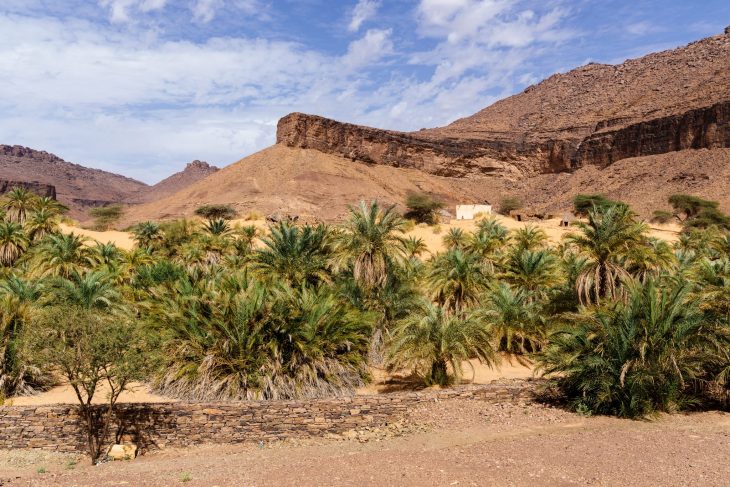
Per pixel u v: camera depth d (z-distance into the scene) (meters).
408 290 23.84
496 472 9.22
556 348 15.36
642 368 13.34
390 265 23.86
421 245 50.12
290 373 17.98
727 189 125.62
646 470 9.04
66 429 13.65
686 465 9.22
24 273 32.41
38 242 42.09
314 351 18.09
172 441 13.83
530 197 197.00
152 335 17.12
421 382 20.09
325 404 14.37
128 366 13.48
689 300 15.10
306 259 23.00
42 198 50.62
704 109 159.88
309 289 20.92
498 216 95.94
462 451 10.70
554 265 29.62
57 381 19.75
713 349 13.77
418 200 102.62
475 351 18.97
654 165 163.88
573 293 25.91
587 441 10.98
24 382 18.30
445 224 87.06
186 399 17.00
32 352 13.73
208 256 41.22
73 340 13.53
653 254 24.03
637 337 13.71
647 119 192.88
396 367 19.72
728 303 15.98
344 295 22.70
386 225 23.33
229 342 17.69
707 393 14.38
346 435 13.96
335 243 23.19
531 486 8.55
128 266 33.34
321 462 10.48
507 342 24.66
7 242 38.81
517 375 22.09
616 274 23.72
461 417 13.95
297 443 13.66
